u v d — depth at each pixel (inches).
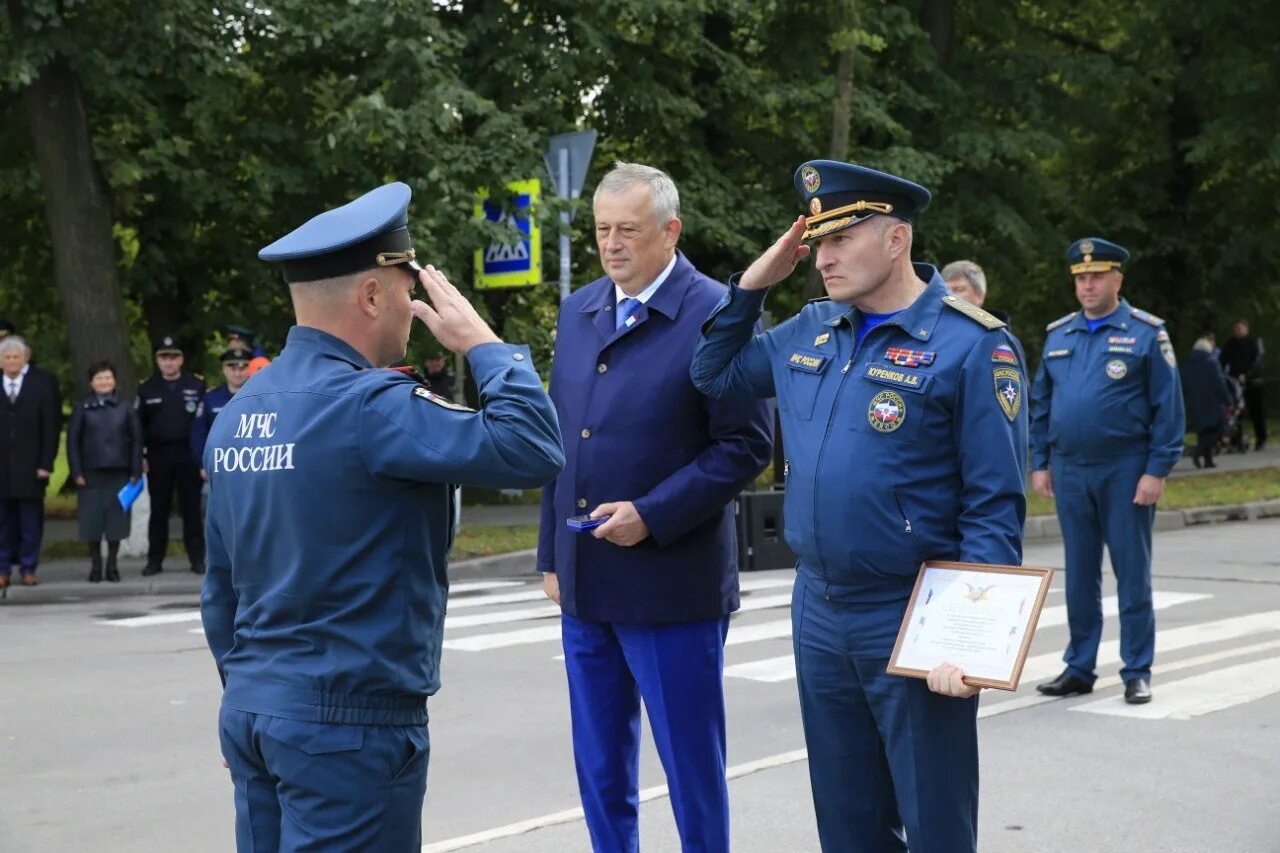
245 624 104.0
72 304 550.0
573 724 159.0
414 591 101.6
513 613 401.4
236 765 103.0
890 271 128.6
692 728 152.7
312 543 99.3
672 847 186.9
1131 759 225.1
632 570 151.7
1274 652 311.0
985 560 122.2
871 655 127.3
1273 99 919.7
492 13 632.4
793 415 133.4
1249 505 655.1
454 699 283.1
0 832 199.8
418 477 99.7
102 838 196.9
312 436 99.9
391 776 99.9
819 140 740.0
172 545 572.7
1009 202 821.2
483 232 544.1
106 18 520.1
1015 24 853.8
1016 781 213.9
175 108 618.5
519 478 99.7
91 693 294.4
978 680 115.4
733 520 159.9
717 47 690.8
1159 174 1075.9
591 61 632.4
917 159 713.6
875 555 126.2
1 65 510.6
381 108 524.1
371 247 103.8
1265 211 1077.1
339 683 98.6
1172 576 445.4
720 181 695.7
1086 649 272.1
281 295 669.3
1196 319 1114.7
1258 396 960.9
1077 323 274.4
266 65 620.4
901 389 126.2
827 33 707.4
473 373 104.5
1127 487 264.7
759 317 140.4
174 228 644.1
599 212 152.5
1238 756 225.9
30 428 470.0
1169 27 947.3
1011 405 125.2
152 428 499.2
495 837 190.4
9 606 440.8
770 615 381.1
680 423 151.9
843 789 133.6
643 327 153.8
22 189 598.2
